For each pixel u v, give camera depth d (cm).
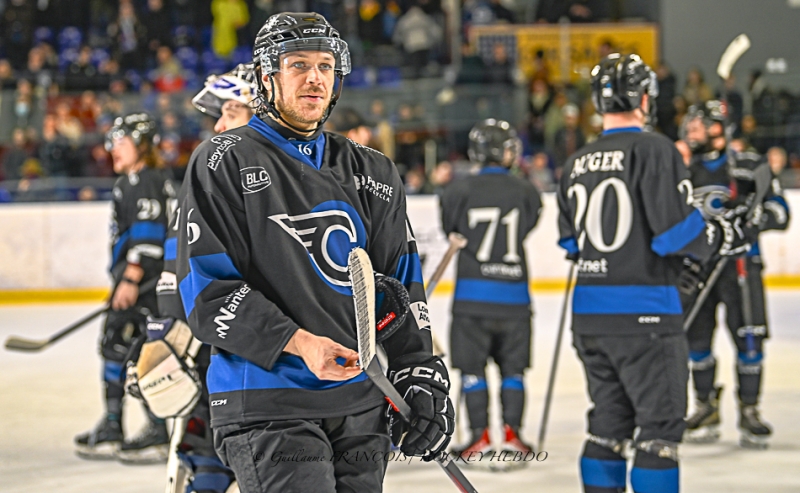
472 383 650
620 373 454
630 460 624
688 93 1716
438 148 1614
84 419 790
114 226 655
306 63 293
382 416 298
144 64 2012
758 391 679
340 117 698
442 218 675
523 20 2378
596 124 1697
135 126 644
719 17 2227
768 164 564
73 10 2075
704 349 698
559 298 1482
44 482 609
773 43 2236
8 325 1300
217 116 464
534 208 670
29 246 1503
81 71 1897
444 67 2131
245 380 280
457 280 666
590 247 463
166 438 671
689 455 656
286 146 292
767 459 640
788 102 1570
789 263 1566
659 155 444
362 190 303
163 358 393
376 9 2123
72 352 1123
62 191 1530
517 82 1728
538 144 1666
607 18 2230
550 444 689
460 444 668
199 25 2084
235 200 284
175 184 1513
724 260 613
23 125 1573
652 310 446
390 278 290
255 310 273
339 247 290
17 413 812
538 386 895
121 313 661
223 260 281
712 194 601
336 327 287
